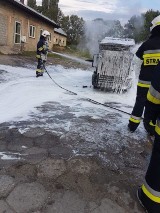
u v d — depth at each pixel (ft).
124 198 8.58
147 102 7.75
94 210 7.93
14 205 7.83
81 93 24.04
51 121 14.90
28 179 9.08
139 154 11.71
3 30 52.11
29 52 61.21
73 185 8.96
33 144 11.73
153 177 7.79
